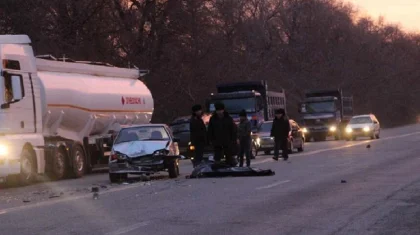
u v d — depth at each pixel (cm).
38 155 3133
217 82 7344
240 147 3628
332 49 12381
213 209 1964
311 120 8050
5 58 2961
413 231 1550
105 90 3959
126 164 3058
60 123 3559
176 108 7181
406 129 11038
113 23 6700
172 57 7088
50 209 2070
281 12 11750
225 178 2988
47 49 5941
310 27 12106
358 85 12700
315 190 2391
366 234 1516
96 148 3900
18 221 1828
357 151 4947
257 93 5788
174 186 2692
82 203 2206
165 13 6925
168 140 3189
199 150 3259
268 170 3078
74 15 6306
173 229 1628
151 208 2023
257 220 1742
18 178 3042
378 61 13438
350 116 8919
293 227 1625
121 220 1792
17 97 2962
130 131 3259
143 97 4425
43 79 3384
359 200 2080
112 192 2558
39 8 5975
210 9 7612
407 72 14475
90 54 6406
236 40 9281
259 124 5688
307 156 4631
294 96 11281
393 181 2616
